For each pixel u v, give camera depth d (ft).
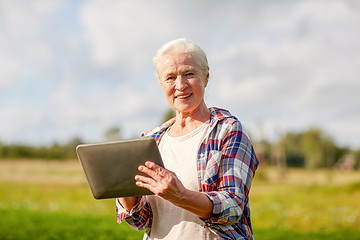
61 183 68.80
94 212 37.04
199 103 7.14
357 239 23.31
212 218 6.14
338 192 53.57
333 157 185.88
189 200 5.92
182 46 7.06
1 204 43.34
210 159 6.61
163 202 7.05
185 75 7.01
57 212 33.35
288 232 24.80
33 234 22.70
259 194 56.34
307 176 106.73
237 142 6.68
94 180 6.33
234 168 6.49
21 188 60.34
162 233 6.98
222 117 7.00
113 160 6.20
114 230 23.57
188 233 6.67
